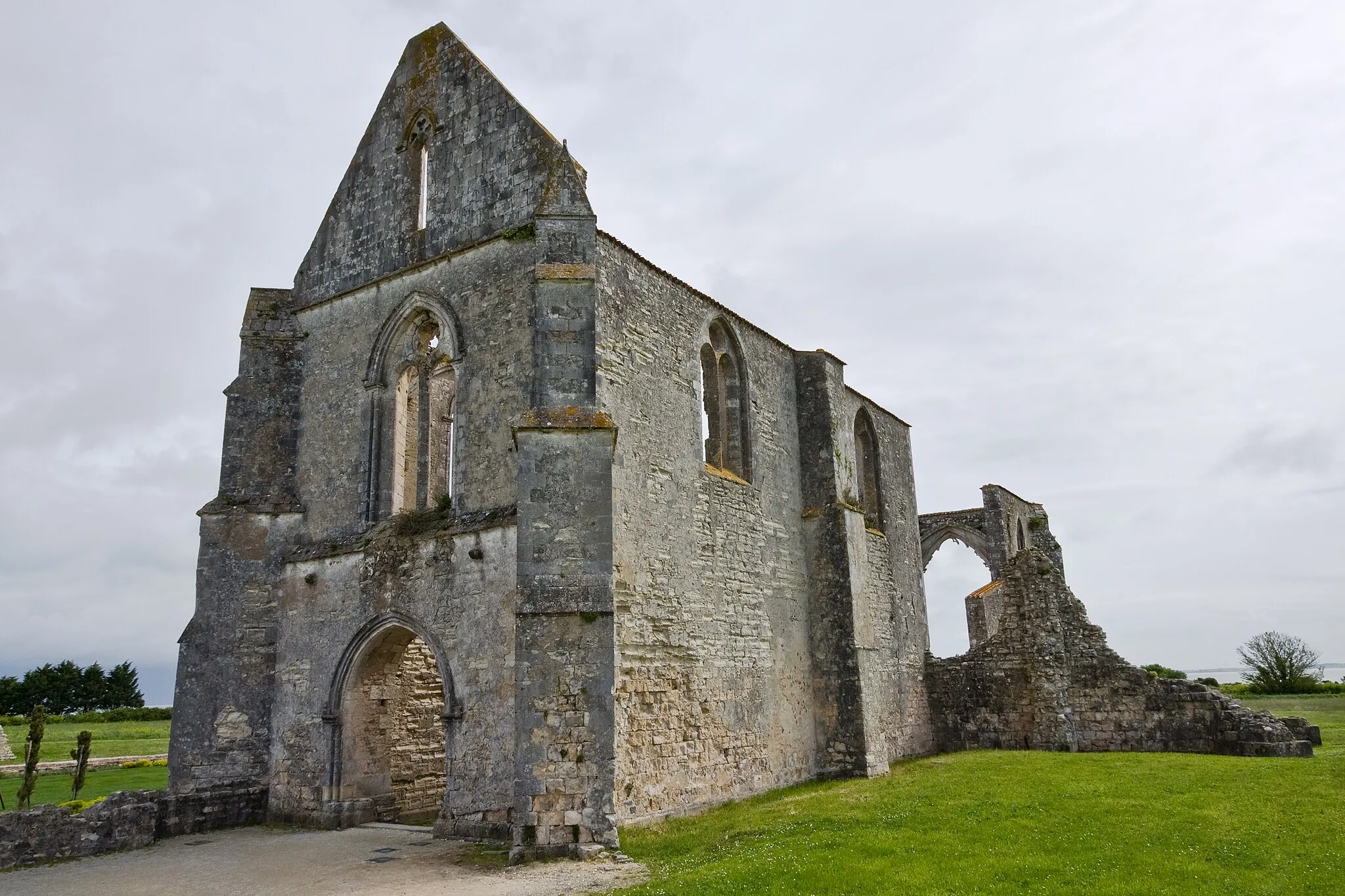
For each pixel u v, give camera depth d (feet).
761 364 68.49
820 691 66.90
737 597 60.08
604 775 40.45
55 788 77.87
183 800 51.75
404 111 62.13
